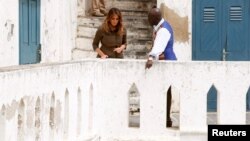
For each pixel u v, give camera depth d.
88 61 17.64
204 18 26.28
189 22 25.98
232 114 18.70
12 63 21.12
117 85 18.67
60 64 15.25
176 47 25.97
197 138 18.53
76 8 28.92
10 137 11.86
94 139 17.78
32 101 13.04
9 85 11.72
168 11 25.83
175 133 18.58
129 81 18.67
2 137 11.48
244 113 18.70
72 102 16.16
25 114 12.64
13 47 21.23
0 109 11.26
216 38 26.41
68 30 27.22
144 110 18.61
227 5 26.41
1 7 20.06
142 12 29.70
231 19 26.44
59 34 25.97
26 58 22.61
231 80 18.61
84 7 29.94
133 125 19.89
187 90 18.58
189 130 18.55
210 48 26.34
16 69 12.48
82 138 16.91
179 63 18.52
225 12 26.42
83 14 29.91
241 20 26.45
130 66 18.64
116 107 18.72
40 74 13.53
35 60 23.67
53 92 14.52
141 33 28.11
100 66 18.62
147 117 18.62
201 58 26.33
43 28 24.31
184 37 25.92
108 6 30.02
